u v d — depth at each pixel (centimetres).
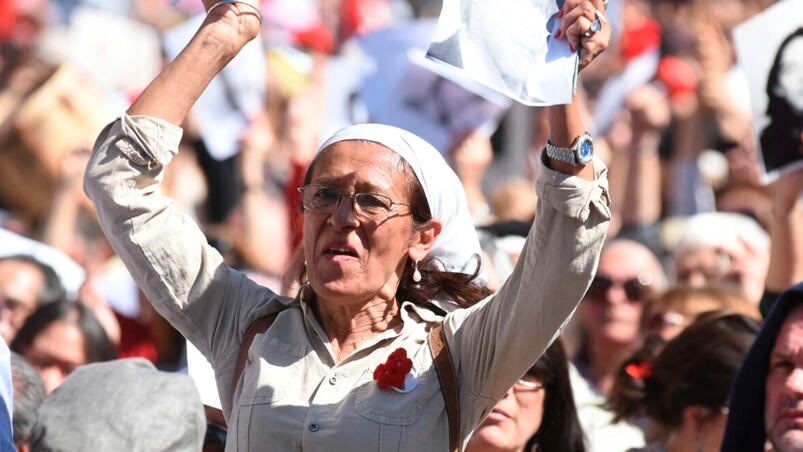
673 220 2255
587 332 1706
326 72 2264
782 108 1409
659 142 2322
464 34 847
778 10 1425
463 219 970
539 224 862
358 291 889
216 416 1162
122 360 1052
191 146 2142
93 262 1892
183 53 928
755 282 1814
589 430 1376
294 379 889
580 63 844
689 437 1260
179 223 944
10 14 2380
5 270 1503
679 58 2367
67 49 2356
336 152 909
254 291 956
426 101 2008
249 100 2041
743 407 1058
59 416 997
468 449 1148
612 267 1684
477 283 980
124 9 2369
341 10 2456
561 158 850
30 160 1986
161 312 948
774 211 1415
